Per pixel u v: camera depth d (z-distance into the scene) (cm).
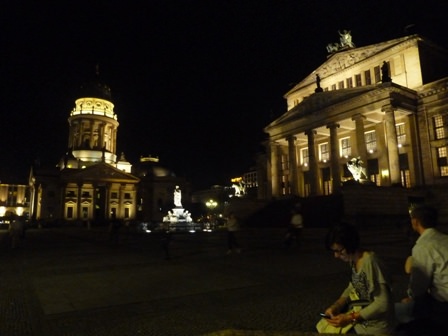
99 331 680
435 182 3912
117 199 10250
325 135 5275
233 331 326
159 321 736
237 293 977
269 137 5666
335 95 4591
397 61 4453
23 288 1102
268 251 2017
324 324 414
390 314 376
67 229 7494
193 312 797
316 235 2802
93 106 10906
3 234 5253
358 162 3812
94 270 1445
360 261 402
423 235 416
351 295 421
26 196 12150
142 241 3297
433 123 4022
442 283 389
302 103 5059
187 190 12100
